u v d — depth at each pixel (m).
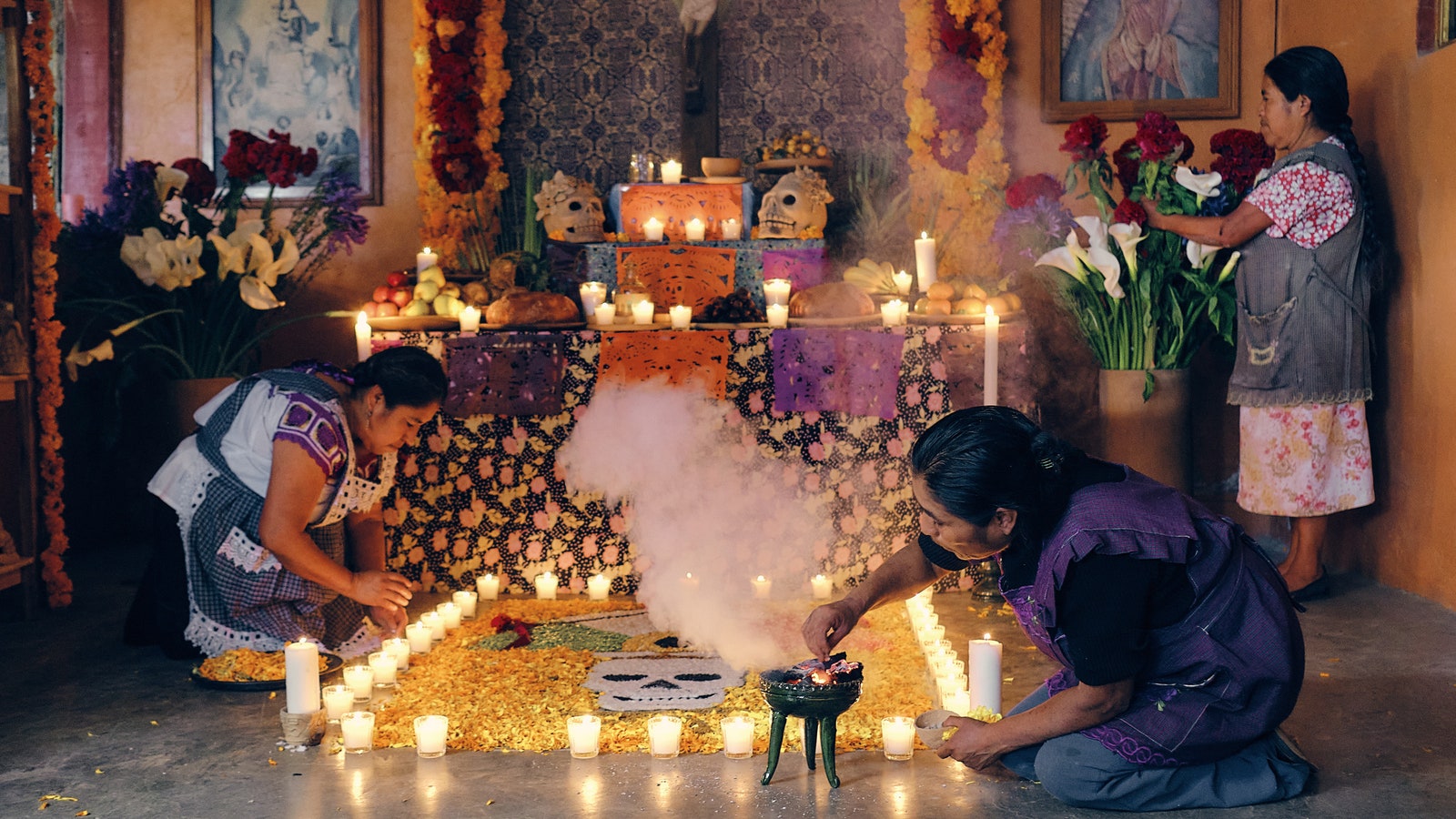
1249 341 3.79
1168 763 2.10
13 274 3.82
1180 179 3.94
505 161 5.22
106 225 4.16
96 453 5.02
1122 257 4.18
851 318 3.96
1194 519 2.05
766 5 5.13
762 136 5.15
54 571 3.87
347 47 5.13
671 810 2.14
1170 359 4.28
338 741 2.54
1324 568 3.84
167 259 4.02
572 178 4.68
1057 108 4.93
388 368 3.02
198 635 3.12
